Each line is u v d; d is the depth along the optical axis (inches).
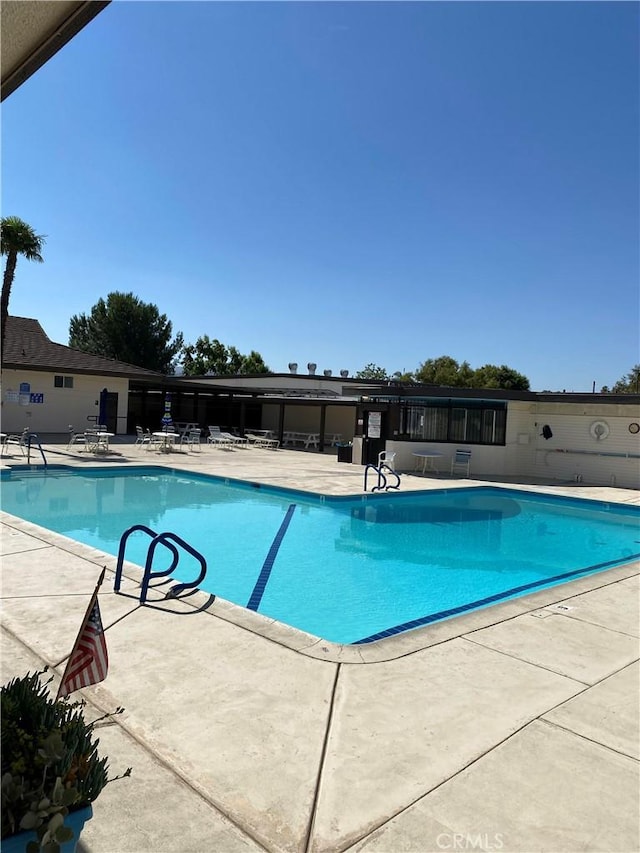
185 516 459.2
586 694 150.8
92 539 377.4
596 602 233.6
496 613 215.6
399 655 172.7
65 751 74.7
